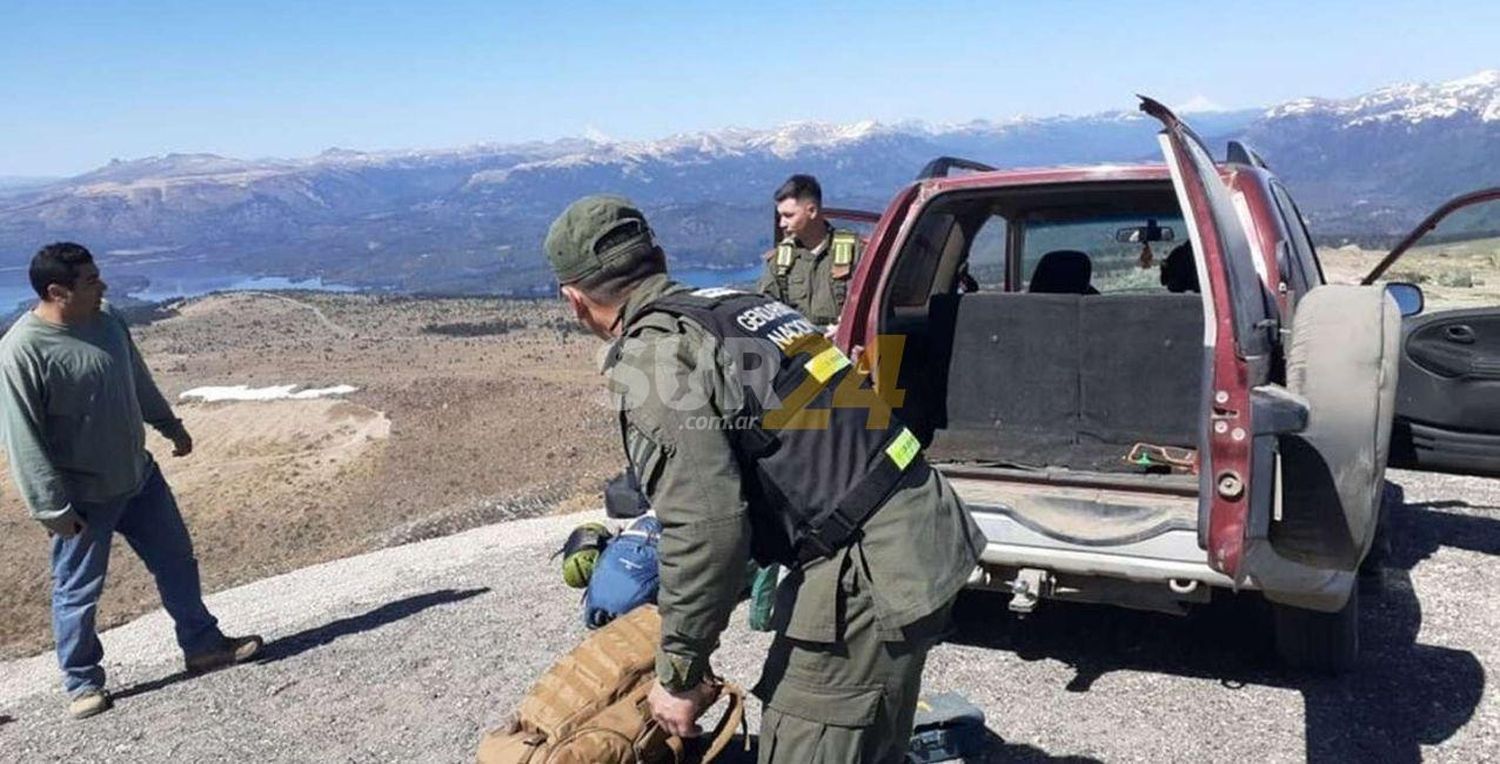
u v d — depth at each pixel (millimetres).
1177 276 5609
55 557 5215
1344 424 3330
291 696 5156
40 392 4926
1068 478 4254
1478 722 3949
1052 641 4926
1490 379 5273
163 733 4852
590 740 2707
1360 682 4328
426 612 6340
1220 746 3904
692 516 2328
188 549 5676
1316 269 5309
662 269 2600
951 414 5027
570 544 3643
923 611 2416
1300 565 3572
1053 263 5816
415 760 4332
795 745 2533
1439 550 5926
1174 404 4605
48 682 6199
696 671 2445
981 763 3844
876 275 4770
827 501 2457
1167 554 3932
